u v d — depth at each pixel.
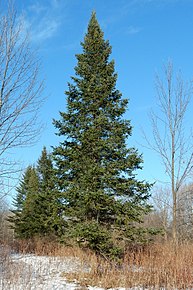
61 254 15.88
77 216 14.03
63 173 14.45
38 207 25.42
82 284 10.64
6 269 11.09
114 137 14.24
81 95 15.39
